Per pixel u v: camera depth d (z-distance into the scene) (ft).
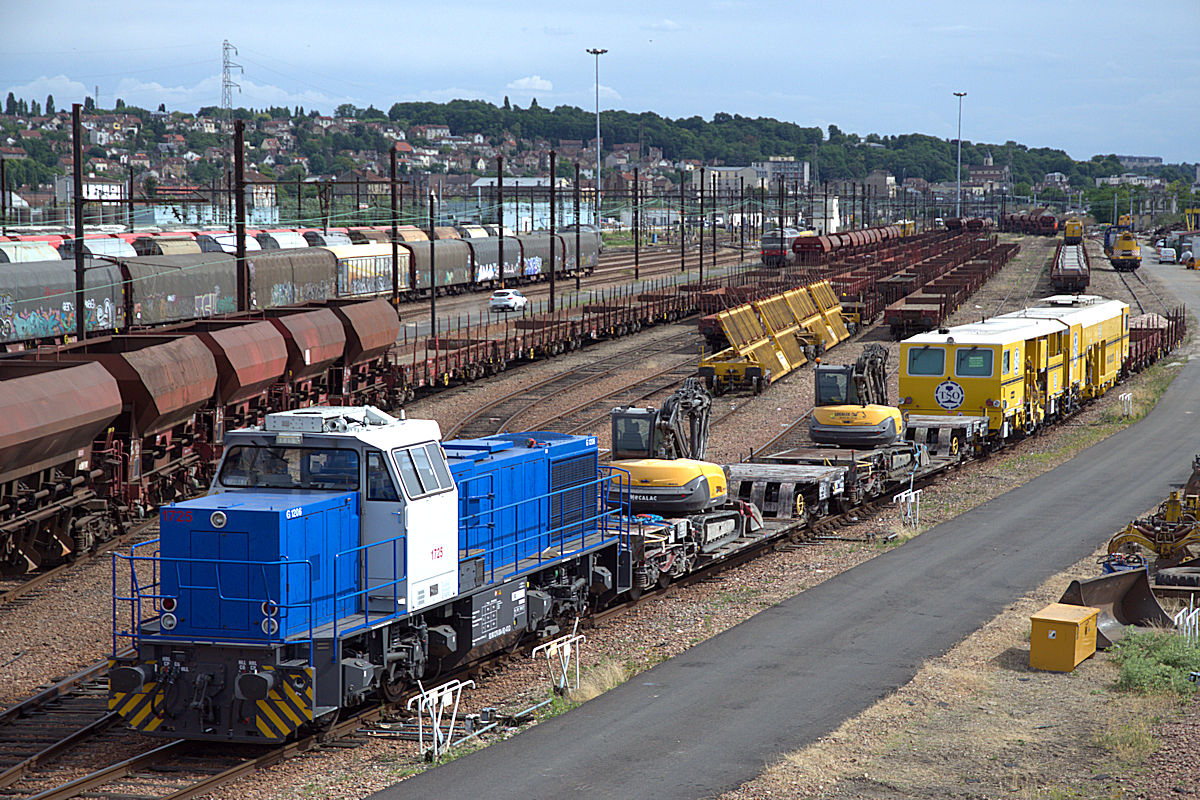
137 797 43.78
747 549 84.74
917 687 55.52
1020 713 52.65
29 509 77.30
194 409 98.27
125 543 87.25
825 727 50.37
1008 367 120.98
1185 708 52.95
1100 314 161.17
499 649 61.67
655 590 75.05
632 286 323.57
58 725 52.29
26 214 413.80
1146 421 142.92
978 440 118.01
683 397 84.43
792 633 64.34
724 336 181.06
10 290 155.74
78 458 82.33
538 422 135.95
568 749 47.98
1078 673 58.23
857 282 259.19
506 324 195.11
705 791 43.65
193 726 47.55
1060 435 135.95
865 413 104.32
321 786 45.01
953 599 70.95
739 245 559.38
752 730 49.96
